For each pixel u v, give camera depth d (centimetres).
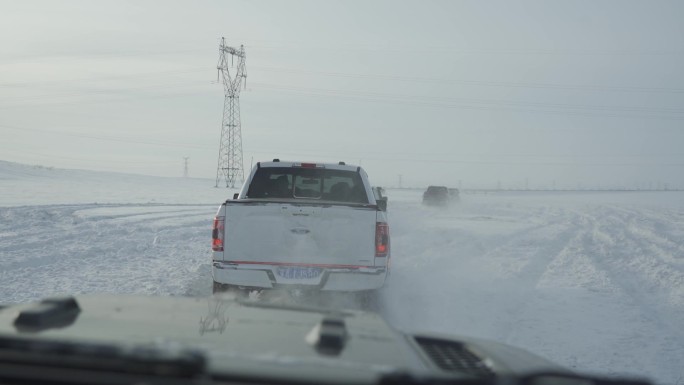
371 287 634
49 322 255
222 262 638
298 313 321
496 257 1305
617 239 1772
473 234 1845
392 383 183
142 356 181
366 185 799
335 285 630
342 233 634
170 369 182
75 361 184
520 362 260
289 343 247
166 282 891
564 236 1864
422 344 299
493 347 292
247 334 264
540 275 1065
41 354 186
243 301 350
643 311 777
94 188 5703
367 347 249
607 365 552
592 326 696
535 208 4425
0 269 938
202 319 292
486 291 895
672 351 601
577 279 1023
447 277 1010
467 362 265
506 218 2909
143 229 1652
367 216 638
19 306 296
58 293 789
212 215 2405
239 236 638
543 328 683
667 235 1927
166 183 8250
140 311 300
